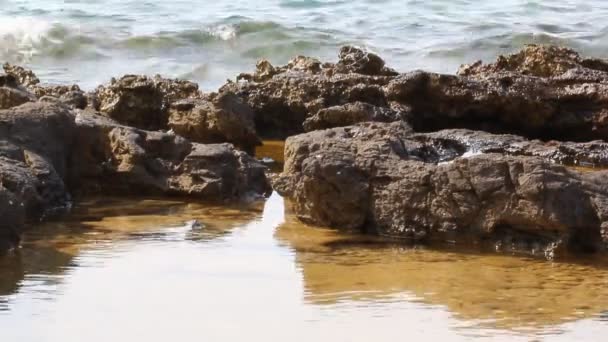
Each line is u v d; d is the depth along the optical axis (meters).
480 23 47.81
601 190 18.08
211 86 36.81
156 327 13.52
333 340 13.16
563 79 28.34
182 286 15.48
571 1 54.28
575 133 28.14
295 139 20.23
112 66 40.34
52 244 17.88
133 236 18.59
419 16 49.88
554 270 16.95
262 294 15.21
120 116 26.92
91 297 14.81
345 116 26.56
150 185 21.86
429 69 39.56
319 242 18.55
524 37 44.06
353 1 54.06
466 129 26.66
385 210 19.02
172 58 41.84
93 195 21.92
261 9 52.28
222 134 25.48
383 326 13.80
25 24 45.44
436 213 18.59
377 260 17.42
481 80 28.20
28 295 14.83
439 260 17.48
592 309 14.79
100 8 51.84
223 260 17.17
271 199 21.95
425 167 18.98
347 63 29.70
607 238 17.62
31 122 21.06
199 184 21.70
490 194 18.20
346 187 19.25
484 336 13.45
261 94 28.48
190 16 49.88
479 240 18.39
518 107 27.86
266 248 18.03
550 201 17.70
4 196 17.36
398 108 27.75
